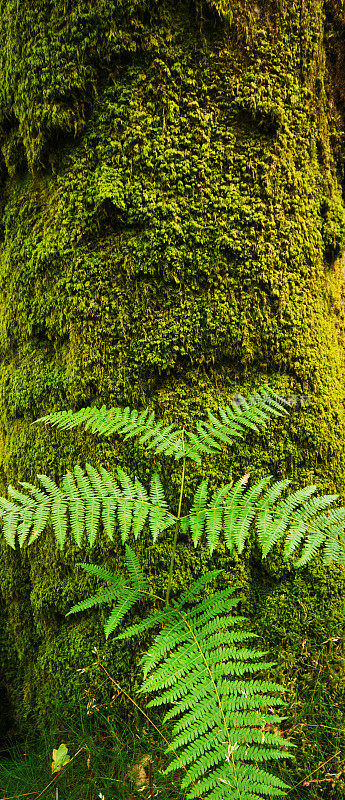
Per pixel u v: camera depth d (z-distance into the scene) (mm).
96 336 1964
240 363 2000
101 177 1894
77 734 1867
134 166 1886
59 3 1810
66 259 1965
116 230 1937
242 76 1902
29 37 1859
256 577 1986
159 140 1870
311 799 1664
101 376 1973
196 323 1946
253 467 1983
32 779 1802
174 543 1562
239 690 1271
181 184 1895
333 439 2037
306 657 1915
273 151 1949
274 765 1715
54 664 2039
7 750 2037
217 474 1960
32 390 2090
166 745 1753
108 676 1884
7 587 2188
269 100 1925
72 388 2008
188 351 1956
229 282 1949
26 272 2068
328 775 1664
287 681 1863
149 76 1857
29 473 2092
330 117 2129
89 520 1459
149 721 1821
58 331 2029
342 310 2203
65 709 1970
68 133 1926
